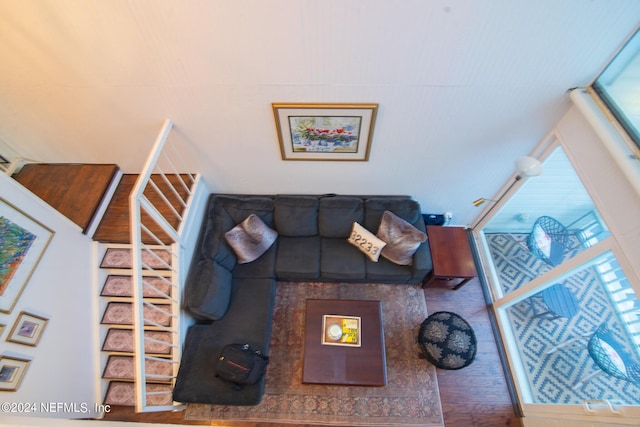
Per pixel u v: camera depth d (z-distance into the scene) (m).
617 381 2.66
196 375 2.61
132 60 2.07
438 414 2.73
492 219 3.55
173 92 2.29
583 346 2.92
